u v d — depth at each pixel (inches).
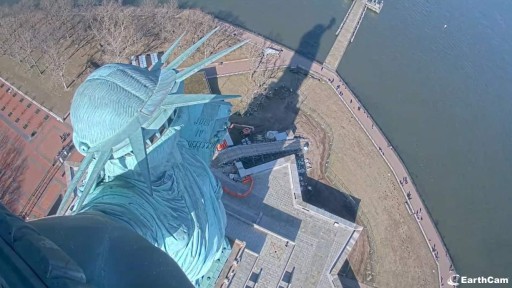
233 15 5836.6
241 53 5383.9
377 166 4795.8
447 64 5708.7
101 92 1860.2
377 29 5925.2
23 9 5467.5
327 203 4569.4
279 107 5054.1
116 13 5413.4
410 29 5984.3
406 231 4468.5
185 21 5482.3
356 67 5531.5
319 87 5236.2
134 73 1951.3
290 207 4232.3
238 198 4227.4
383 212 4554.6
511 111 5408.5
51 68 5007.4
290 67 5354.3
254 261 3880.4
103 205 1952.5
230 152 4596.5
